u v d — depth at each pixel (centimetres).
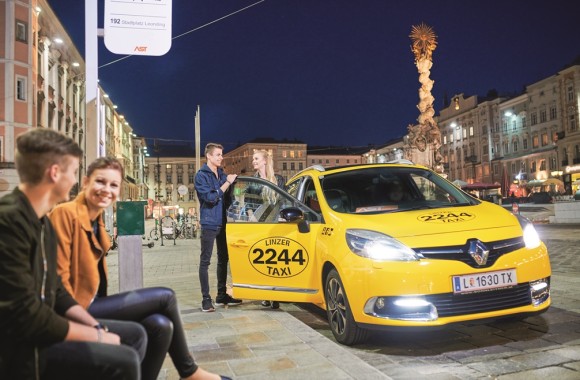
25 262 164
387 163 593
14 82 2702
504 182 5075
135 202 424
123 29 503
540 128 5825
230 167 12325
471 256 385
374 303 381
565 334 423
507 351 385
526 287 397
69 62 3844
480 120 7056
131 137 7831
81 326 183
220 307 576
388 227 414
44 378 173
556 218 2612
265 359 352
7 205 165
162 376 324
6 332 160
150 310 243
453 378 330
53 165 176
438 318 370
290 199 518
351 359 344
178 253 1691
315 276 470
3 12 2684
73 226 240
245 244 513
